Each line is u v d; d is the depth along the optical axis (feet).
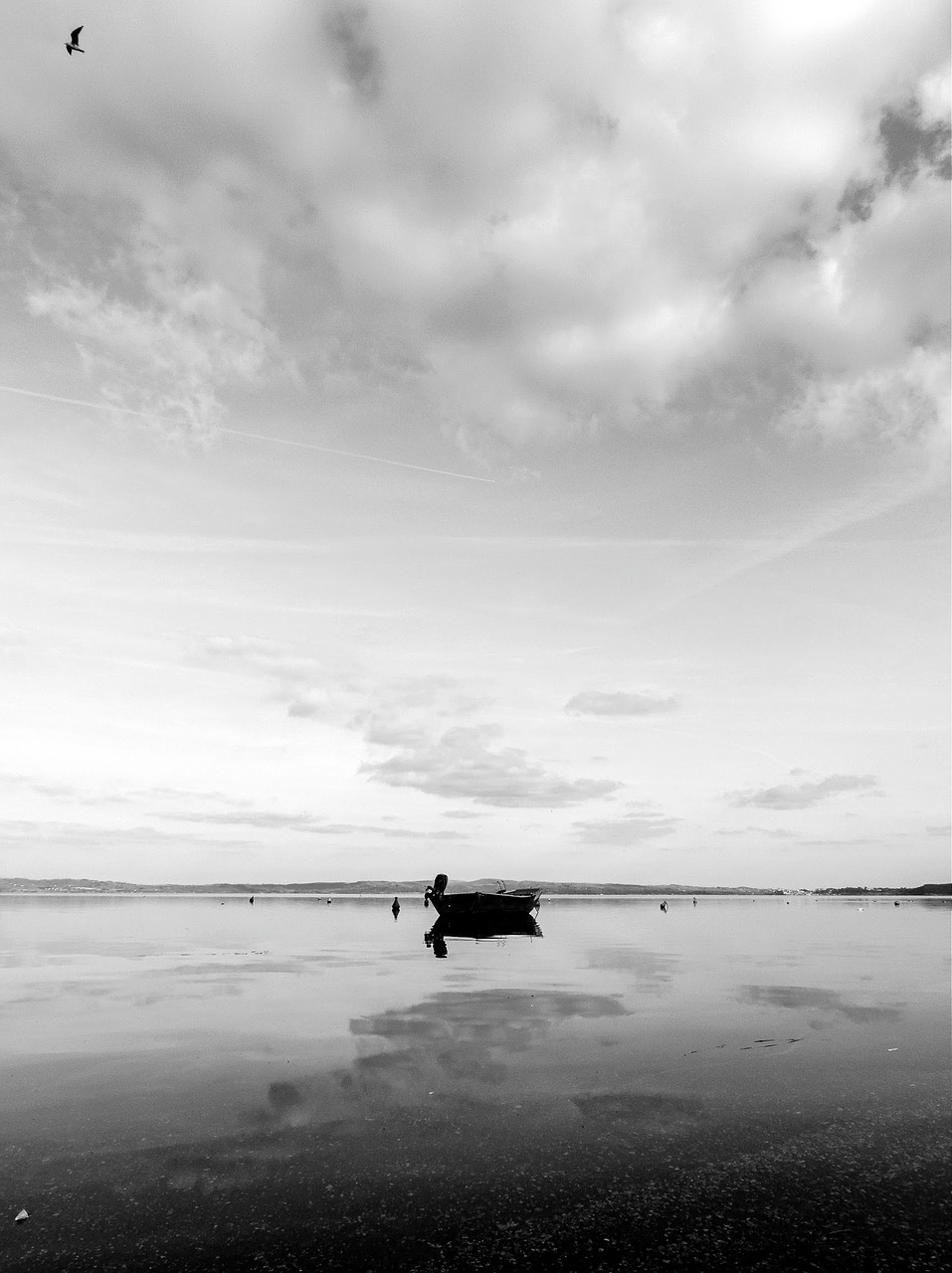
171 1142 29.55
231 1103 34.01
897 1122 31.60
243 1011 55.01
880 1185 25.77
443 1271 20.75
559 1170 27.04
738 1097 34.73
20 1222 23.34
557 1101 34.19
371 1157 28.12
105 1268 20.88
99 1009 56.03
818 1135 30.19
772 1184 25.89
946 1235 22.61
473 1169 27.12
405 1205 24.40
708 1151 28.68
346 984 69.82
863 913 276.41
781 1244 22.11
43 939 122.01
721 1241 22.24
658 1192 25.29
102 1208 24.22
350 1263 21.15
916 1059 41.01
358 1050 43.24
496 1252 21.67
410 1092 35.50
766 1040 45.34
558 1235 22.59
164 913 232.53
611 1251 21.74
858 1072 38.58
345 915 233.14
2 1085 36.78
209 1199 24.81
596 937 135.95
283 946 110.73
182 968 82.58
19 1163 27.66
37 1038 46.44
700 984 69.87
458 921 184.44
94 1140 29.78
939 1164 27.50
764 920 211.41
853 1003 58.29
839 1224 23.24
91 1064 40.47
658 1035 46.78
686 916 240.73
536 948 110.22
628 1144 29.30
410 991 65.26
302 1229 22.94
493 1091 35.60
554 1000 59.82
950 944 118.21
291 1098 34.71
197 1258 21.39
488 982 71.26
